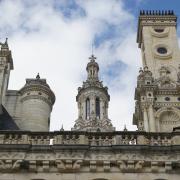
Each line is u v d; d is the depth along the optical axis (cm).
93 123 8344
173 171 3369
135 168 3362
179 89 7088
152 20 8481
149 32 8288
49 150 3419
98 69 9738
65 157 3378
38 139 3544
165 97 7031
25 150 3400
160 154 3416
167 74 7494
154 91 7044
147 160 3391
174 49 7969
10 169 3338
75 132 3572
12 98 4853
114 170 3366
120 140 3553
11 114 4688
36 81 5003
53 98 5081
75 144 3441
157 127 6600
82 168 3366
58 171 3353
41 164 3375
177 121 6738
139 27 8581
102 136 3581
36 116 4691
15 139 3531
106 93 9294
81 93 9181
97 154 3409
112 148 3419
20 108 4772
